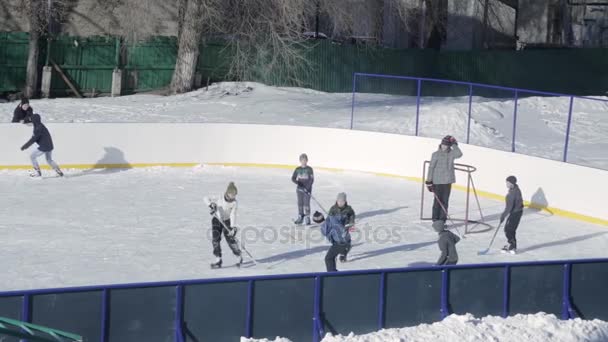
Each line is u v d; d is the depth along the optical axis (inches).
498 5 2219.5
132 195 997.2
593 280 635.5
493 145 1283.2
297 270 733.9
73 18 1760.6
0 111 1437.0
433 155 908.6
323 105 1587.1
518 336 567.5
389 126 1358.3
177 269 727.1
